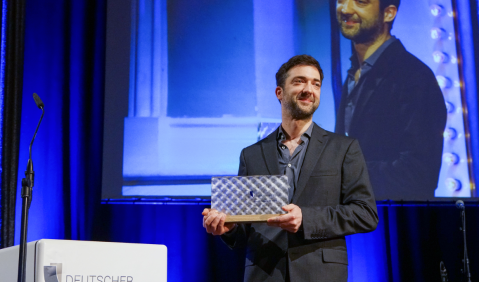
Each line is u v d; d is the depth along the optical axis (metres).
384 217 3.13
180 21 3.33
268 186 1.50
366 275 3.07
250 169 1.74
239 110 3.21
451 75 3.18
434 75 3.17
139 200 3.08
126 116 3.18
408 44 3.22
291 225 1.44
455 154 3.07
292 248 1.54
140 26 3.31
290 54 3.26
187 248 3.12
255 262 1.58
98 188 3.19
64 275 1.10
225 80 3.25
